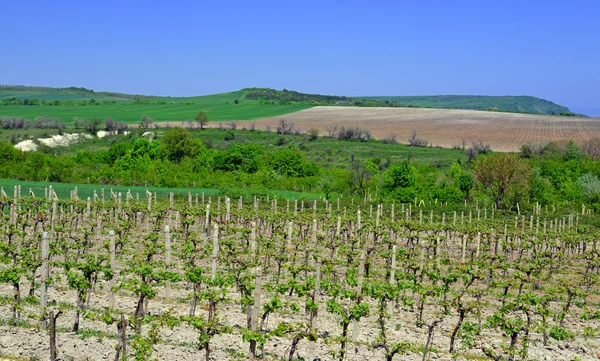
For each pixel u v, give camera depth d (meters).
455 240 40.19
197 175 73.44
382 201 57.69
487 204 57.97
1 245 23.00
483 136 129.62
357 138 130.38
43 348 16.44
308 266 25.50
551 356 18.19
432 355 17.61
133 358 15.70
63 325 18.19
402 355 17.36
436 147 121.31
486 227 38.25
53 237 30.81
